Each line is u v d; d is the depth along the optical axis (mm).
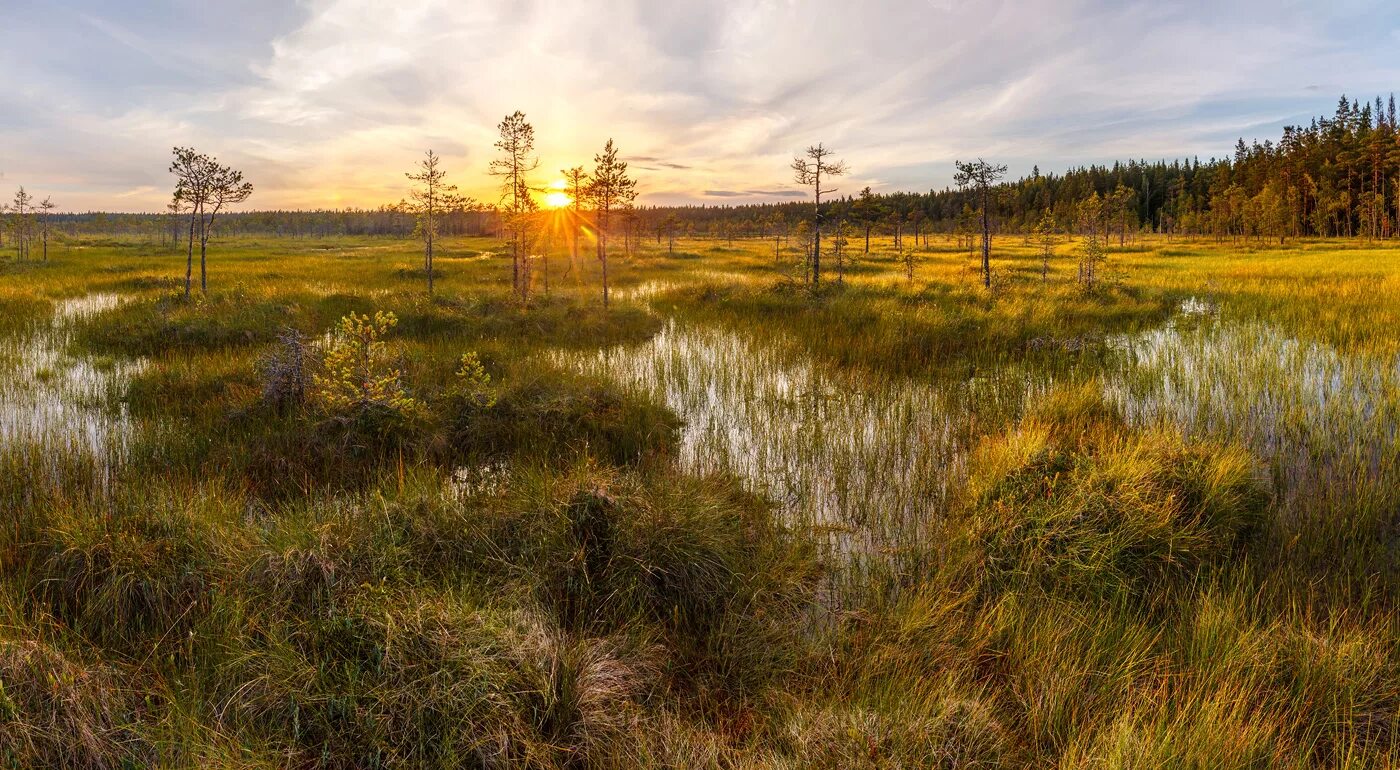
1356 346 11664
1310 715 3480
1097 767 3047
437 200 20688
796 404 9883
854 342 13641
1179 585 4711
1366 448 7102
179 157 17344
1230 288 20578
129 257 42500
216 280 25062
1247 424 8188
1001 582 4809
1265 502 5730
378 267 32938
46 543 4680
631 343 14656
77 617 4191
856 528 5973
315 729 3279
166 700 3504
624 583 4574
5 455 6727
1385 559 5012
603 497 5043
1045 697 3611
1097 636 4059
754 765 3197
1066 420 8430
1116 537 4914
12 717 3057
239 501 6113
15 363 11562
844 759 3104
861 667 3973
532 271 30906
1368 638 3947
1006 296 18719
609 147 18688
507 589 4414
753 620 4453
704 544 4848
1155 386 10109
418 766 3100
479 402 8445
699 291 21344
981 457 7027
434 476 6375
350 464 7176
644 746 3307
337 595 4066
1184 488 5477
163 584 4293
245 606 4059
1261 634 3947
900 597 4754
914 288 20703
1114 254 46125
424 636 3561
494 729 3193
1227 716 3391
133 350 12992
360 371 8727
